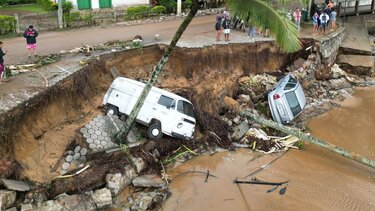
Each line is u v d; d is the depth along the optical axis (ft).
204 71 72.69
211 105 67.56
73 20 88.89
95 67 63.67
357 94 82.28
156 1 108.88
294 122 69.15
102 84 64.18
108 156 51.60
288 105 66.33
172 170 54.29
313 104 76.13
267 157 58.65
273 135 64.13
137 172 51.72
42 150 50.49
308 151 60.90
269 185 52.37
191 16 46.09
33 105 50.98
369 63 91.50
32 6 106.32
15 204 43.14
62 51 68.69
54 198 45.42
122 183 49.08
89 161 50.62
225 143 60.64
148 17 100.78
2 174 43.86
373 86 86.33
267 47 81.35
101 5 101.76
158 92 57.11
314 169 56.49
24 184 44.88
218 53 74.64
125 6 104.78
